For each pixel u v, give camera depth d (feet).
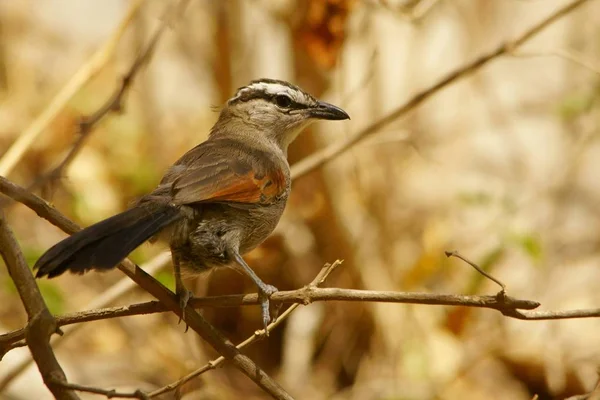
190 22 52.08
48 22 56.59
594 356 41.47
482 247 45.93
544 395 42.47
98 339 42.78
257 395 42.65
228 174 26.53
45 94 52.49
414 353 42.19
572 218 48.29
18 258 21.99
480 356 42.27
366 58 47.55
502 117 52.65
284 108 32.83
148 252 39.37
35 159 46.47
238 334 44.45
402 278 45.21
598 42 53.06
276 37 49.44
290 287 44.14
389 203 46.78
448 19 54.39
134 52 50.42
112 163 46.83
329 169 42.65
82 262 21.02
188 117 51.13
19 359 38.70
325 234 43.34
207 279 40.86
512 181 50.11
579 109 44.86
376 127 36.27
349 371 43.24
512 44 35.53
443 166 50.80
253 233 27.43
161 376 40.93
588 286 45.16
